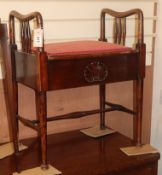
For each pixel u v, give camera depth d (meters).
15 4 1.32
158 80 1.72
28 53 1.08
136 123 1.29
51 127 1.49
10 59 1.19
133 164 1.19
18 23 1.33
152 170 1.25
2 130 1.39
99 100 1.56
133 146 1.31
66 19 1.43
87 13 1.47
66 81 1.07
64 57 1.05
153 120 1.77
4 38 1.18
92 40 1.45
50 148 1.31
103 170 1.13
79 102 1.52
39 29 0.99
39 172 1.10
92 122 1.58
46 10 1.38
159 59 1.70
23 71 1.13
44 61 1.01
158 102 1.75
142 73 1.20
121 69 1.16
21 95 1.40
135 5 1.58
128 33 1.58
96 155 1.24
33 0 1.35
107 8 1.45
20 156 1.23
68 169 1.13
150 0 1.61
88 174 1.11
